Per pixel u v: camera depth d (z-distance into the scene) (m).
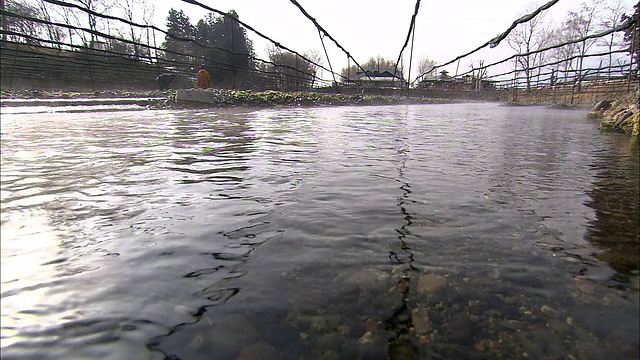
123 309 0.96
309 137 4.57
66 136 4.58
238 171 2.59
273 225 1.54
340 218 1.62
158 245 1.35
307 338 0.86
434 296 1.01
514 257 1.24
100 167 2.74
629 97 7.32
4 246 1.34
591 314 0.92
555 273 1.12
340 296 1.02
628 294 1.00
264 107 12.88
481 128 6.05
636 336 0.84
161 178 2.39
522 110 13.95
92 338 0.85
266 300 1.00
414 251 1.29
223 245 1.35
